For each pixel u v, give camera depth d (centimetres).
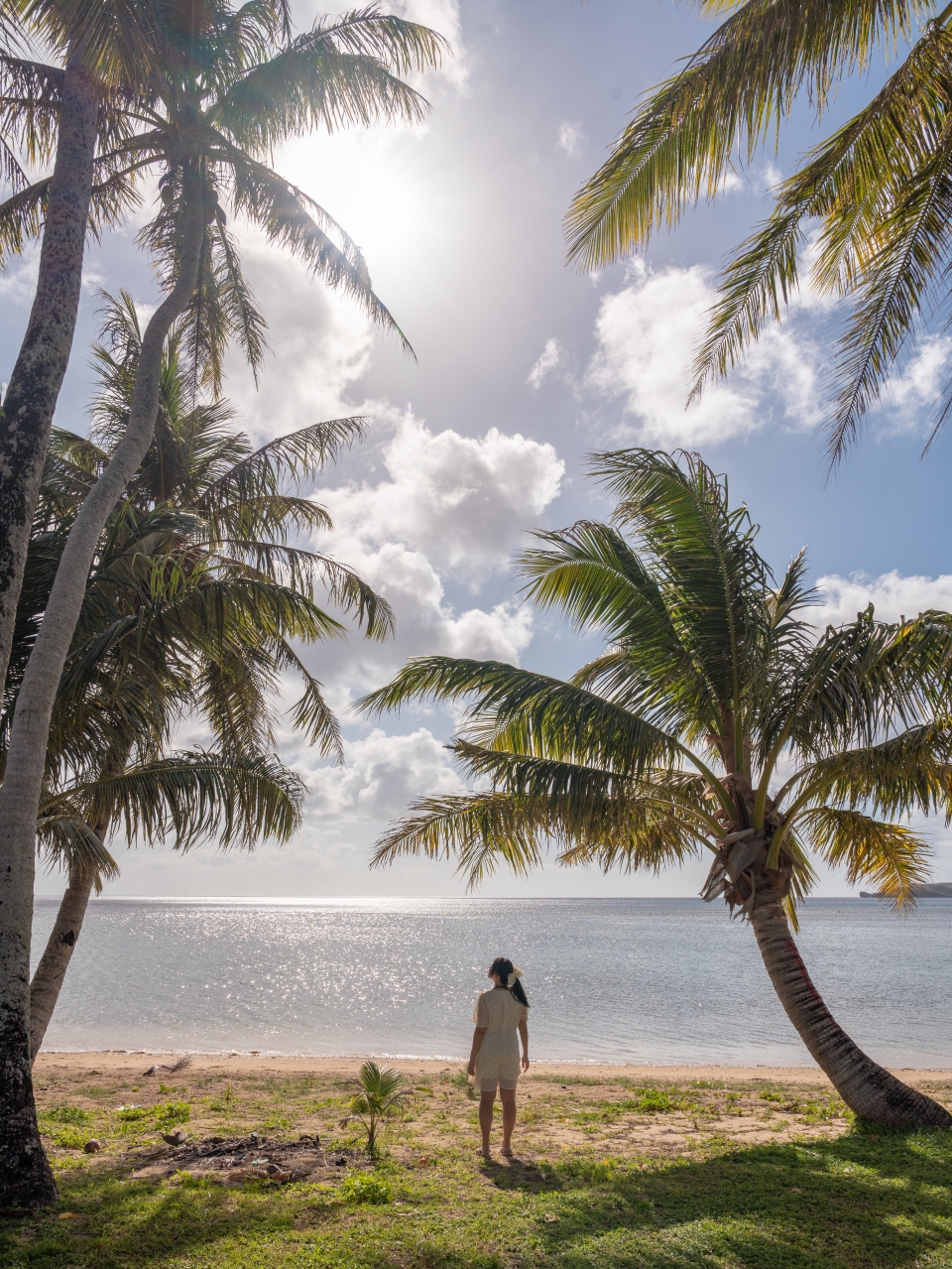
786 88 600
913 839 1055
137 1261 444
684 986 3294
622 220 708
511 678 882
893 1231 506
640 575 921
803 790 888
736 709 888
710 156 654
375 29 884
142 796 848
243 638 938
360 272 996
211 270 1100
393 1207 541
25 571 824
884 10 593
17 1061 556
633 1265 447
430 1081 1174
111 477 731
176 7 863
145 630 819
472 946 6241
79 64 748
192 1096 1033
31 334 701
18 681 809
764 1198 573
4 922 571
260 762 940
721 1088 1168
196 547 1048
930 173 604
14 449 671
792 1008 867
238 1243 471
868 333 634
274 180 946
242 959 4709
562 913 18575
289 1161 663
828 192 663
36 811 608
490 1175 634
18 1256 441
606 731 837
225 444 1252
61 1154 692
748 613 879
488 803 978
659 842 1055
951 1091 1104
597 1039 2047
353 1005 2734
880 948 5828
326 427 1150
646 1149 739
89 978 3547
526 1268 443
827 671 845
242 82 899
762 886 880
